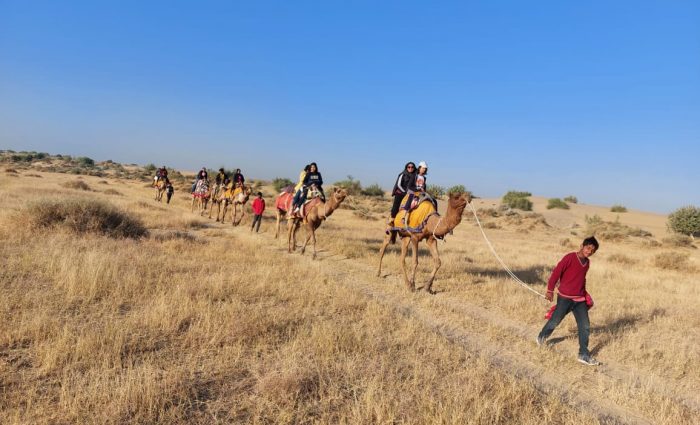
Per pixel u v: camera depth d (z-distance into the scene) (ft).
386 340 23.24
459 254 57.98
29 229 42.68
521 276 44.68
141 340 20.51
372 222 114.42
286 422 14.85
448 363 20.94
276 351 20.42
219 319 23.22
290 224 51.34
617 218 172.96
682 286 46.19
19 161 320.29
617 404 18.60
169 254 38.93
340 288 32.81
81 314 23.00
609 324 29.89
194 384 17.07
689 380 21.56
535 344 24.95
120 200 91.86
